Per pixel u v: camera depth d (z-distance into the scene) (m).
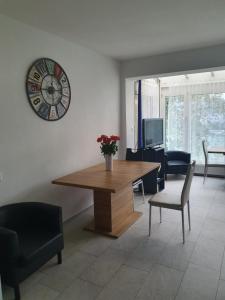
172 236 2.93
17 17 2.57
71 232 3.09
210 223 3.25
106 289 2.08
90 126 3.87
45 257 2.14
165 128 6.17
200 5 2.42
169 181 5.32
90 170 3.41
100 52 3.99
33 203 2.45
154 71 4.30
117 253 2.61
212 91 5.60
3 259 1.90
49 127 3.10
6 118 2.55
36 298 1.99
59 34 3.12
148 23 2.84
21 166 2.75
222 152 4.84
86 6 2.38
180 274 2.24
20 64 2.68
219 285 2.09
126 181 2.84
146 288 2.08
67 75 3.35
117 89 4.56
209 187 4.80
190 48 3.86
